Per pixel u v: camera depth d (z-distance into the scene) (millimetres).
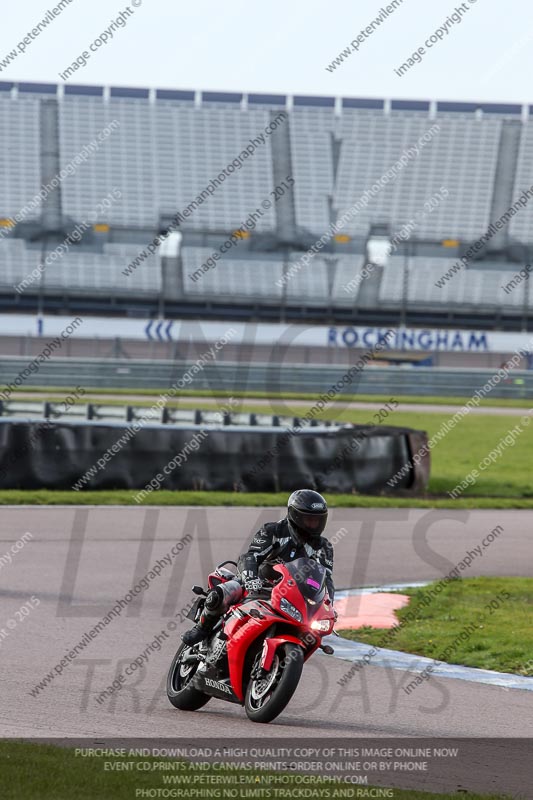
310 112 181250
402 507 59281
